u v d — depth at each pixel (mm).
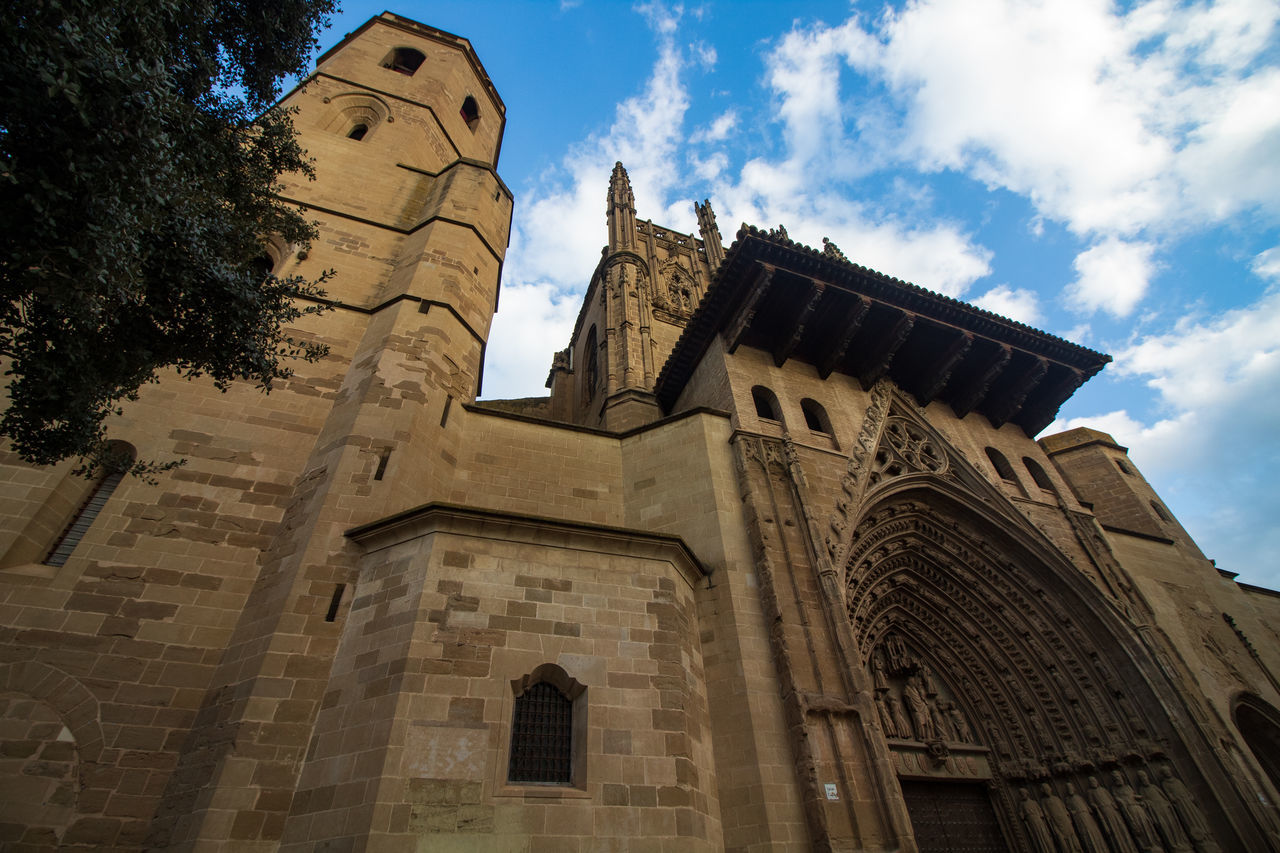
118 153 6418
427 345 16875
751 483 16062
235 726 9492
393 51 31344
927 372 22453
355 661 10328
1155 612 19047
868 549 17719
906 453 20219
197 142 8773
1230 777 14812
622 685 10969
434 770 8898
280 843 8742
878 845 10742
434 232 20469
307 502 13023
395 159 24641
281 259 18906
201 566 12000
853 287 20344
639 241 40906
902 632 18641
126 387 8820
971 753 16875
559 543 12312
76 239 6211
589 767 9828
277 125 12602
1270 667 20750
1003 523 19203
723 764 11688
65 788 9227
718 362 20531
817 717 12148
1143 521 25547
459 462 16266
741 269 19906
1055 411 23516
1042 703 17312
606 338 32406
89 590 11008
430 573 10812
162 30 7496
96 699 10055
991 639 18359
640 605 12188
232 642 11203
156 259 8070
